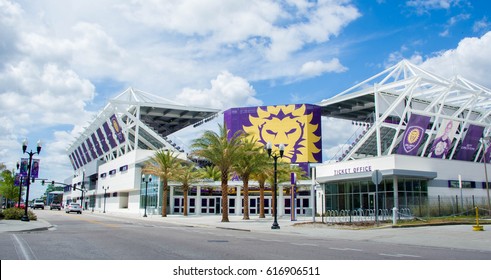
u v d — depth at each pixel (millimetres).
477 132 52812
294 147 78750
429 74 59125
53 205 95875
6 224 26109
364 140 63375
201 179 56875
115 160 82188
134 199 72062
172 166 51938
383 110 63219
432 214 37000
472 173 45844
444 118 48469
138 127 78812
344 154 68938
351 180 44406
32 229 22219
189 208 59781
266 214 58312
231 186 59938
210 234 21375
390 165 39875
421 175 39781
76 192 126875
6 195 80188
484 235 20203
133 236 18656
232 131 82688
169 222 36281
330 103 77750
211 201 60094
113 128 84000
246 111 82625
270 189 56938
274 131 80312
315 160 78250
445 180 43000
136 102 80188
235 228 27359
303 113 79500
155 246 14211
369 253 12891
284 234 22781
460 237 19344
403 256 12203
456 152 57406
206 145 38656
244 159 41125
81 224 29656
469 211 38844
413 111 52188
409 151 47375
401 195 39188
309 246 15070
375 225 25891
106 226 27234
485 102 64312
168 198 59812
